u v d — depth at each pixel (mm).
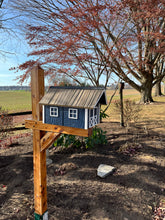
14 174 4062
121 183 3375
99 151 4797
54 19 5238
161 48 6465
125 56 5469
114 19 5344
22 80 5746
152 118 8227
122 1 4508
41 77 2258
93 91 1792
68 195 3148
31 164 4516
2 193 3404
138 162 4078
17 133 7434
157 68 13859
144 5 4508
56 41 5254
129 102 7145
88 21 4469
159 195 3047
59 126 1979
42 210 2428
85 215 2666
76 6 4730
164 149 4641
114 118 8914
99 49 5746
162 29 7195
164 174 3605
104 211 2705
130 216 2592
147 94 13234
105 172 3645
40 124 2189
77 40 4930
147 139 5418
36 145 2324
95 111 1986
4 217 2740
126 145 4879
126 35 5422
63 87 2041
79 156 4613
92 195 3088
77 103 1763
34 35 5086
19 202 3096
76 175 3760
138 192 3105
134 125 7156
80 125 1786
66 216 2676
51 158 4727
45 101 2004
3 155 5188
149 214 2646
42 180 2377
